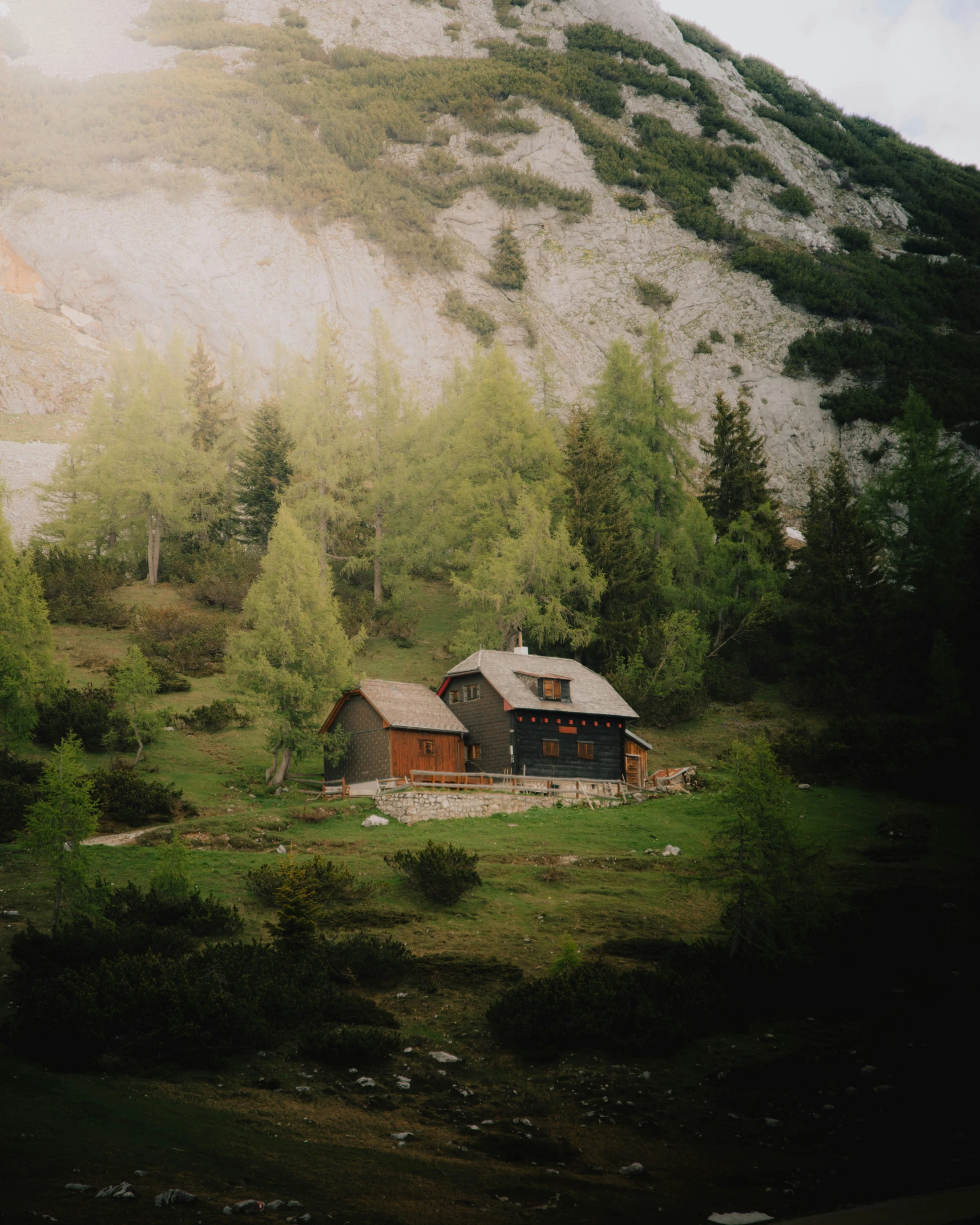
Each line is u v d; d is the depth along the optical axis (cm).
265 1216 929
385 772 4016
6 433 8881
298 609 4056
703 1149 1395
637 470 6650
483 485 6122
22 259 10712
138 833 3072
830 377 10781
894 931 2481
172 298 10606
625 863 3078
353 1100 1454
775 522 6712
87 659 5075
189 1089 1392
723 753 4797
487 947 2312
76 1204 888
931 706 4931
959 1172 1308
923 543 5784
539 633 5312
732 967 2169
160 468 6562
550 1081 1647
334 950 2086
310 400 6216
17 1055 1432
